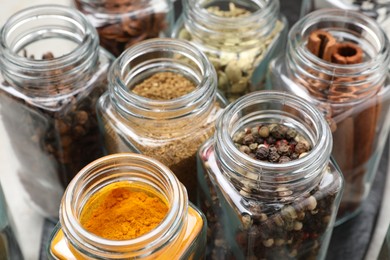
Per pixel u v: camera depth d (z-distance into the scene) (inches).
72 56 13.2
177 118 12.6
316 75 13.2
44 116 13.4
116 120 13.1
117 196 11.6
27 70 13.1
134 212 11.4
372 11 15.2
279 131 12.3
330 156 12.5
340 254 14.3
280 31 14.9
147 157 11.4
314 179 11.8
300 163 11.3
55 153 13.9
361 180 14.4
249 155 12.1
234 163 11.6
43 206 15.1
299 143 12.1
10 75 13.3
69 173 14.3
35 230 14.7
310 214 12.0
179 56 13.4
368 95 13.3
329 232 12.9
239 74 14.4
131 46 13.8
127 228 11.2
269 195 11.7
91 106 13.7
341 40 14.2
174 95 13.3
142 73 13.5
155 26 15.1
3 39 13.4
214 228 13.0
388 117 13.9
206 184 12.6
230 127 12.0
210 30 14.3
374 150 14.2
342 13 14.1
